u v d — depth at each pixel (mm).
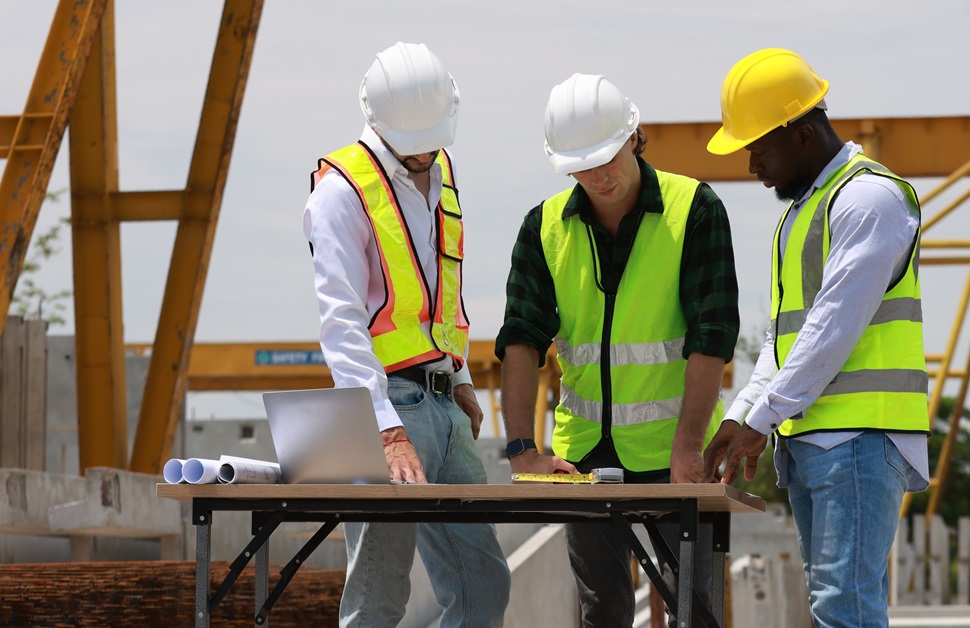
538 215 8562
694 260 8078
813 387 6852
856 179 7020
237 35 22625
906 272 7059
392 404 7570
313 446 6371
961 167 33156
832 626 6883
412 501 6238
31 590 10883
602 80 8023
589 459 8492
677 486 5992
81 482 14836
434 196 7945
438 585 8086
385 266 7574
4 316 18297
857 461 6875
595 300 8359
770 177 7492
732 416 7656
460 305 8133
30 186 18844
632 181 8148
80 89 22672
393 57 7625
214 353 47094
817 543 6996
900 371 6980
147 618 10930
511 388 8242
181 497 6211
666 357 8242
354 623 7500
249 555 6234
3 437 18000
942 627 23016
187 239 22797
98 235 22734
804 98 7312
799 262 7246
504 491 6004
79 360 22578
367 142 7730
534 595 13570
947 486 79625
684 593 6035
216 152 22734
